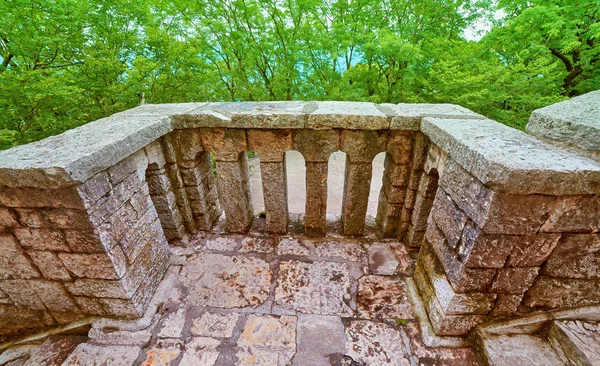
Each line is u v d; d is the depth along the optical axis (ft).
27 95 12.62
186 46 21.36
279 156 8.77
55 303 6.81
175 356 6.35
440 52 24.23
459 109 8.68
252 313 7.32
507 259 5.34
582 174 4.18
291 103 9.55
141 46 20.42
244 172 9.97
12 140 13.89
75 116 17.25
